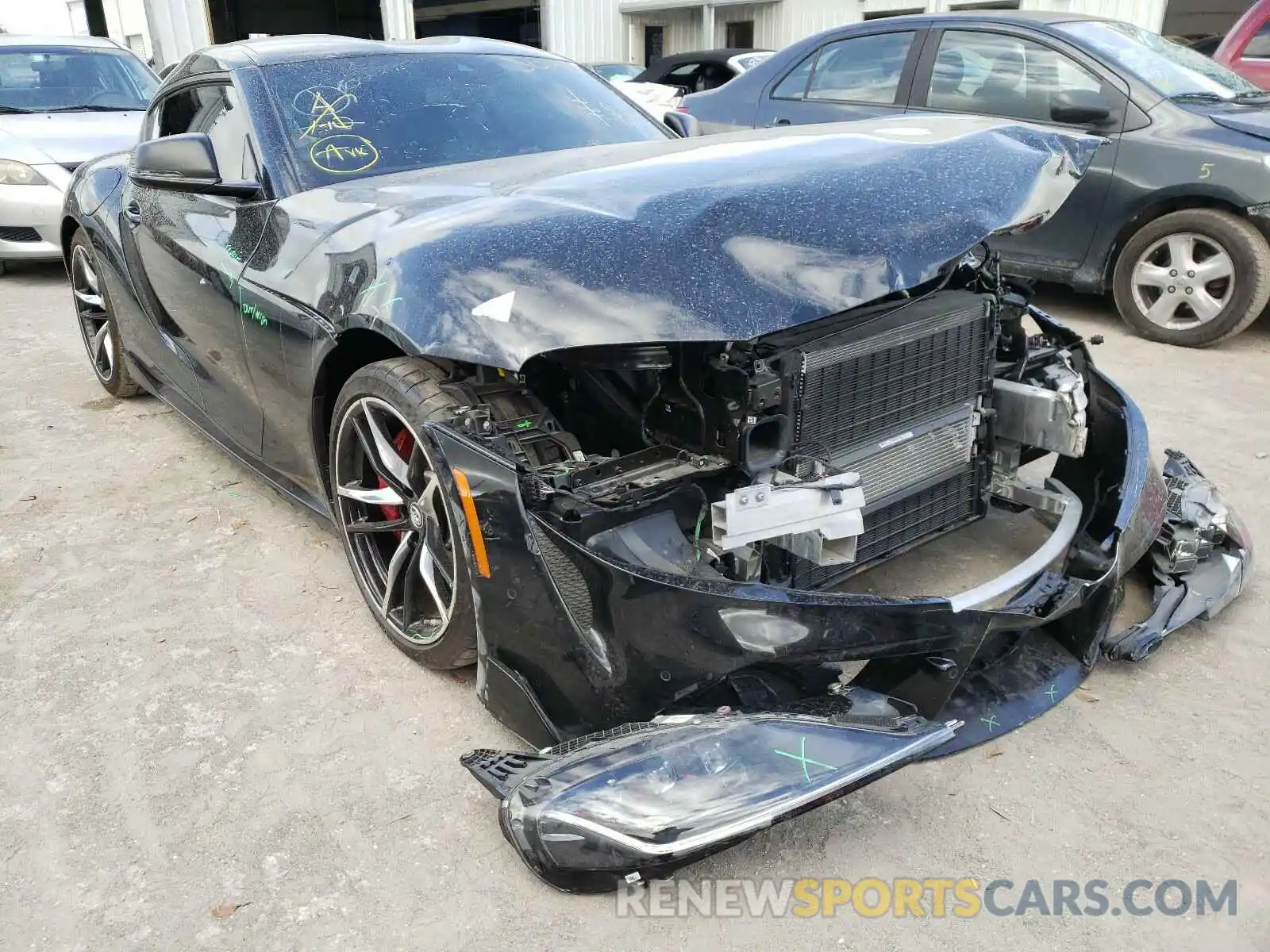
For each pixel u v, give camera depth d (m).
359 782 2.16
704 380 2.05
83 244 4.32
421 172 2.89
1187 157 4.96
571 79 3.61
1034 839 1.96
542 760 1.93
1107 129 5.22
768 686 1.94
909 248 2.05
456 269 2.06
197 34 14.45
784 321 1.88
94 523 3.41
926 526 2.62
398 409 2.27
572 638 1.93
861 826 2.01
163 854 1.97
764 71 6.54
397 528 2.53
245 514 3.47
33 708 2.42
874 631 1.93
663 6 17.38
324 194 2.78
